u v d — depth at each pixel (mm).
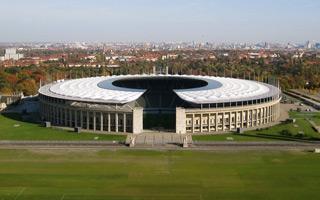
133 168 169000
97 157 185000
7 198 136750
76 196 138750
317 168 170375
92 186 148125
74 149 198750
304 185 150500
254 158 184500
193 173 163000
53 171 164500
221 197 138625
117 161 178875
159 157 185500
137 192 142500
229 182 153125
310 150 198500
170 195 140000
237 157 186000
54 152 192875
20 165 172000
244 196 139625
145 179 155750
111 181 153250
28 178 156000
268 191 144250
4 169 166625
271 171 166125
